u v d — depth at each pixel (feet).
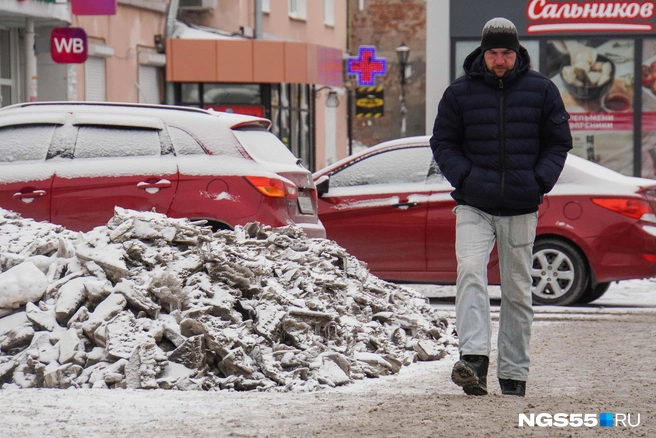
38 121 86.33
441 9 154.92
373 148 102.58
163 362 53.93
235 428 40.96
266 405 46.96
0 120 86.74
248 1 241.35
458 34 155.02
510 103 48.88
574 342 74.02
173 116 85.71
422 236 99.81
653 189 98.68
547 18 156.04
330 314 60.54
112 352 54.39
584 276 97.66
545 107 49.01
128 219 62.39
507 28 48.70
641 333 79.10
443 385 56.70
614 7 155.12
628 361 65.21
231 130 85.66
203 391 52.60
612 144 156.56
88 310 57.93
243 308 59.47
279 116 240.73
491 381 58.39
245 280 60.34
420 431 40.42
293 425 41.63
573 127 157.17
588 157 156.97
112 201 83.61
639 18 155.02
